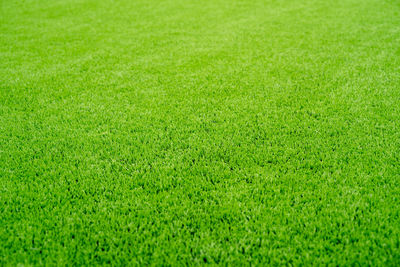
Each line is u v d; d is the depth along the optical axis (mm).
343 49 5504
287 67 4871
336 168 2688
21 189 2535
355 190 2430
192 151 2973
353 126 3246
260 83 4359
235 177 2635
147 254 2018
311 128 3248
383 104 3635
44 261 1959
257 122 3426
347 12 7688
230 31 6781
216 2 9266
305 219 2211
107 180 2629
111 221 2227
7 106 3855
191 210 2322
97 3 9297
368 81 4266
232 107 3732
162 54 5609
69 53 5738
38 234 2129
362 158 2793
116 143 3109
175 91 4207
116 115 3631
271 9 8367
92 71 4957
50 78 4695
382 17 7145
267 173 2652
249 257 1950
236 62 5141
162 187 2555
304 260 1916
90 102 3936
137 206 2359
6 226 2203
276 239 2084
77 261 1946
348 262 1900
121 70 4969
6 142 3158
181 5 9047
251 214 2289
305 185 2512
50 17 8016
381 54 5184
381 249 1954
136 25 7391
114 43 6242
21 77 4723
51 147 3082
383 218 2172
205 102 3879
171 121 3488
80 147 3076
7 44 6176
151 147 3072
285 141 3076
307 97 3906
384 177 2537
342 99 3807
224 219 2244
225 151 2971
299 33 6453
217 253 1991
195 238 2094
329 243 2029
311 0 9070
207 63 5145
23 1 9453
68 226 2191
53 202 2406
